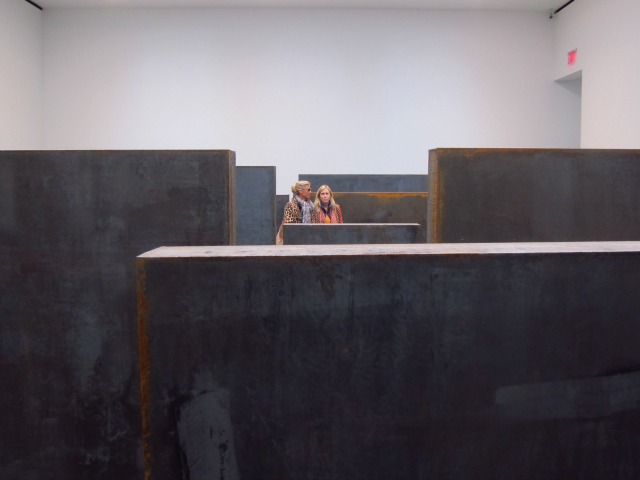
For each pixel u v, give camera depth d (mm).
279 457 948
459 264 920
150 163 1905
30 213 1933
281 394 934
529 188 2395
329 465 954
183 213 1923
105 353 1979
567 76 9469
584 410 961
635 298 944
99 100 9828
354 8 9812
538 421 959
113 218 1929
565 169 2389
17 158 1908
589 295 938
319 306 919
